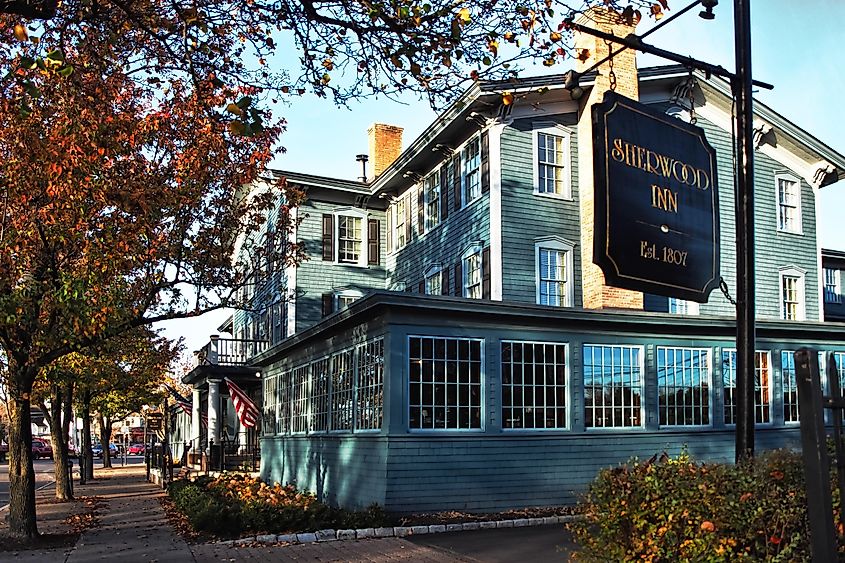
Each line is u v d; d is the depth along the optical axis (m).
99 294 12.86
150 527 16.50
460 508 16.08
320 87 10.12
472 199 23.81
